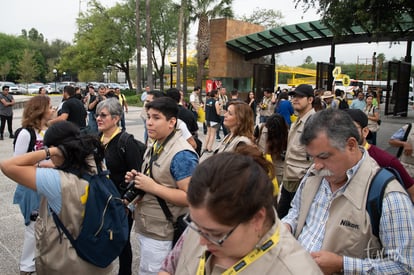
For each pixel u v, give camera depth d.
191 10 26.89
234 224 1.06
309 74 45.12
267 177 1.13
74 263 2.33
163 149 2.78
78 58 40.12
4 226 4.91
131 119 18.36
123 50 39.72
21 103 24.36
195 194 1.06
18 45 80.00
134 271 3.93
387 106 20.48
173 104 2.78
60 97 41.16
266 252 1.16
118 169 3.28
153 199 2.72
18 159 2.21
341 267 1.72
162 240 2.72
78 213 2.30
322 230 1.93
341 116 1.80
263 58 25.94
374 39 12.09
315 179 2.08
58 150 2.31
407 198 1.74
